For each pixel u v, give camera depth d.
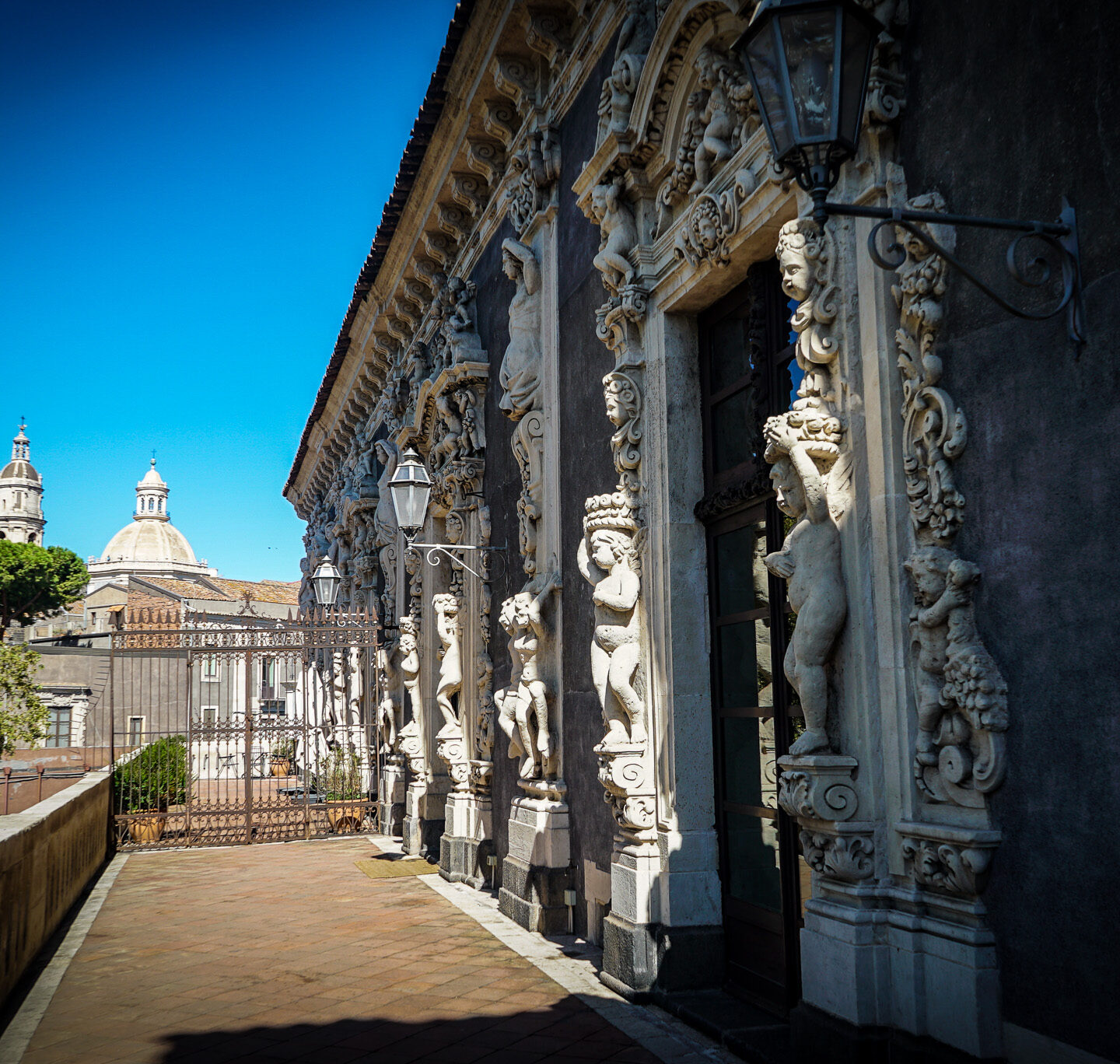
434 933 8.02
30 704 16.25
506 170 9.54
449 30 8.87
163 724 35.97
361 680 18.50
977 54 3.60
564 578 7.86
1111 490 3.02
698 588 6.16
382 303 14.10
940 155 3.79
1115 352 3.01
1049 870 3.22
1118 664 2.98
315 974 6.91
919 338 3.85
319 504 26.33
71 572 50.00
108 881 11.52
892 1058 3.81
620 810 6.30
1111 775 3.00
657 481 6.30
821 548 4.25
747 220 5.21
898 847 3.90
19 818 7.59
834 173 3.17
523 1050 5.14
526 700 8.03
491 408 10.16
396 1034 5.48
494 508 10.00
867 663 4.07
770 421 4.42
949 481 3.65
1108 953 2.99
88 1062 5.19
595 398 7.27
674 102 6.00
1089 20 3.12
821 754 4.19
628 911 6.16
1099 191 3.07
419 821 12.80
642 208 6.52
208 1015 6.00
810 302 4.33
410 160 10.84
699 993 5.84
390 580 15.81
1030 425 3.33
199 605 47.03
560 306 8.09
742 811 5.73
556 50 7.99
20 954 6.80
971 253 3.60
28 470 86.88
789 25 3.14
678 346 6.34
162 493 93.44
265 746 32.91
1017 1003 3.34
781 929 5.31
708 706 6.10
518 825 8.38
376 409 17.06
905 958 3.79
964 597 3.56
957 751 3.57
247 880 11.29
